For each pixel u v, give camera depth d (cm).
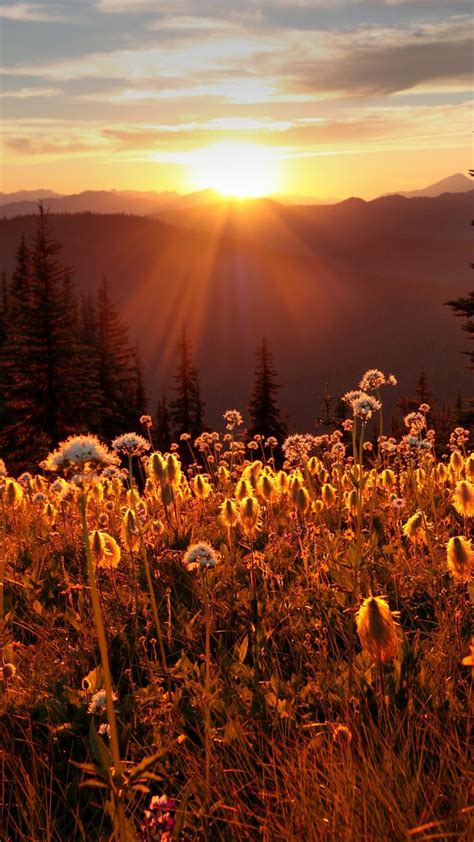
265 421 6319
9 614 525
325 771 306
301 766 302
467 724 314
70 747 368
